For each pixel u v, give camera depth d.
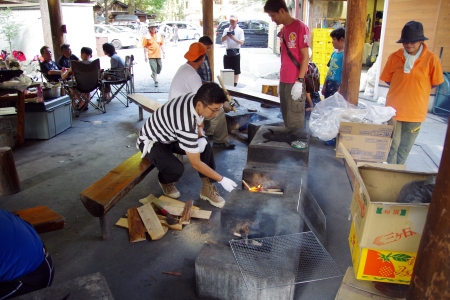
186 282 2.38
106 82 7.00
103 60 15.66
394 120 3.69
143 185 3.79
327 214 3.20
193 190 3.67
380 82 7.73
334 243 2.77
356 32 4.50
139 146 3.28
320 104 4.23
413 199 2.02
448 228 1.34
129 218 3.03
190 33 26.55
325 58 9.80
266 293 2.09
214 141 4.93
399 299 1.94
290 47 3.90
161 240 2.84
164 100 7.80
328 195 3.54
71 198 3.55
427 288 1.45
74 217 3.20
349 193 3.58
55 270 2.50
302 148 3.47
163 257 2.64
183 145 2.79
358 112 3.99
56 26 8.01
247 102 7.62
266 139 3.74
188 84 3.55
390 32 7.34
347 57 4.63
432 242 1.41
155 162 3.19
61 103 5.64
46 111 5.21
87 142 5.23
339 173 4.02
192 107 2.72
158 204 3.24
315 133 4.05
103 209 2.59
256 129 4.82
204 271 2.16
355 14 4.45
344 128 3.79
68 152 4.83
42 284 1.67
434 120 6.39
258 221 2.51
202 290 2.22
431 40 6.73
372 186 2.25
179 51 19.31
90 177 4.04
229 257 2.20
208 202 3.43
